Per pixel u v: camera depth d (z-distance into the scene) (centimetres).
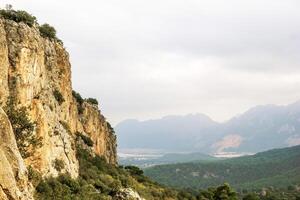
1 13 6406
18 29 6291
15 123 5750
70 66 9962
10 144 4338
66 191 6600
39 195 5872
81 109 12488
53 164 6806
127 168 15375
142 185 12700
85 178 8462
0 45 5691
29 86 6291
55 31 9056
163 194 12638
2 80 5678
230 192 16350
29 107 6241
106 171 10931
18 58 6094
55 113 7569
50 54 8562
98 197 7656
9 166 4078
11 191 4006
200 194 16388
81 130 12062
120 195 8744
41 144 6294
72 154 7912
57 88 8719
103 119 14838
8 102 5741
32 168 6028
